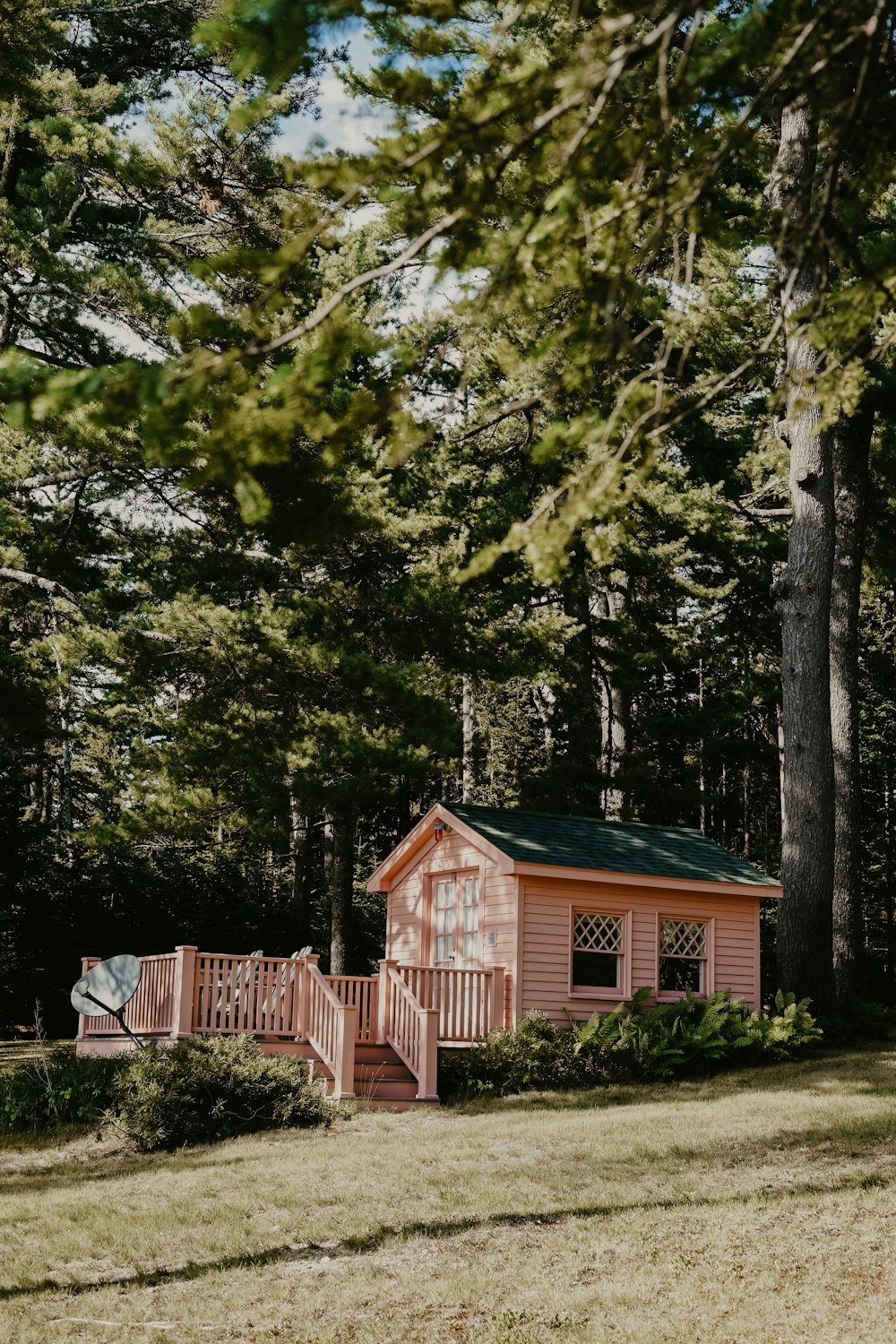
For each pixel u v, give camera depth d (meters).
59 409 3.24
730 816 42.31
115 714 24.27
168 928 29.92
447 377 22.12
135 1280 8.27
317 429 3.74
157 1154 12.52
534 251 3.70
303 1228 9.40
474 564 3.76
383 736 20.88
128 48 20.02
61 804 38.72
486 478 26.83
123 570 19.72
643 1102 15.03
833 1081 15.59
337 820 25.38
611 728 31.38
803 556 20.55
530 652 23.47
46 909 27.83
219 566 18.69
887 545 25.70
